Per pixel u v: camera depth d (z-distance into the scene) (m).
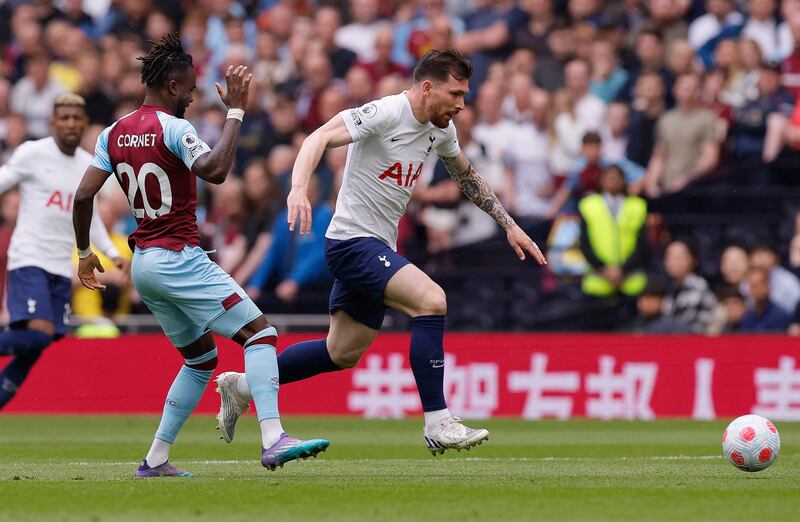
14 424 47.53
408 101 24.61
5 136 67.00
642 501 19.23
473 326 57.84
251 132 63.53
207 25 69.38
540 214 59.34
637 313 55.31
